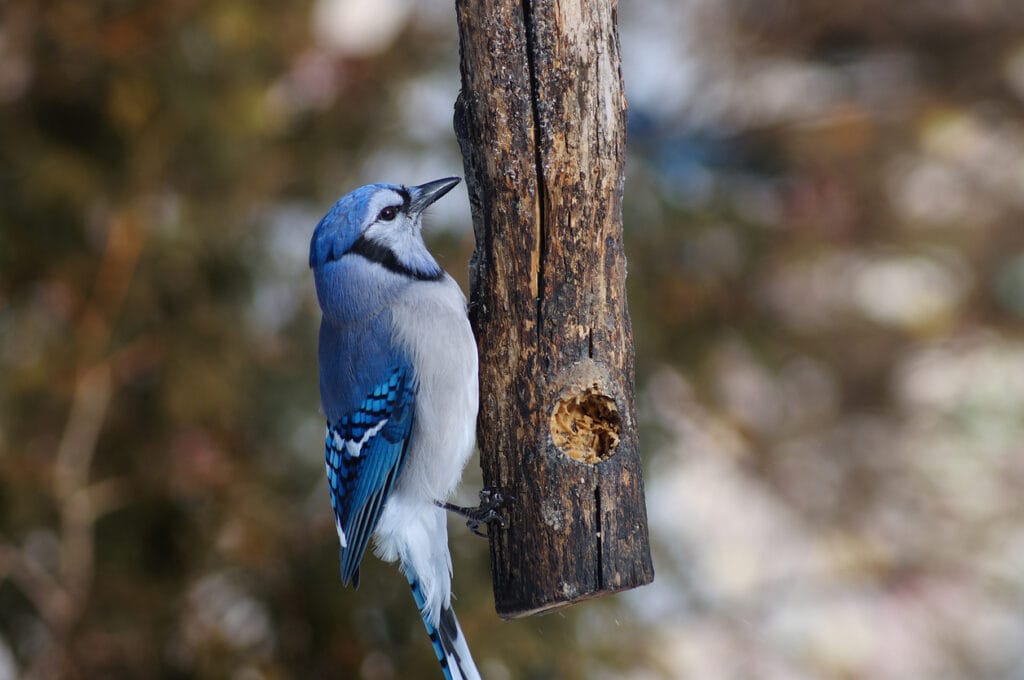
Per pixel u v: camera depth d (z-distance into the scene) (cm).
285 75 1270
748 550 1424
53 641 1087
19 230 1132
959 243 1502
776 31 1538
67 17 1149
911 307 1535
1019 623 1448
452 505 738
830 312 1459
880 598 1435
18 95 1162
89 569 1099
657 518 1238
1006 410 1500
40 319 1146
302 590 1123
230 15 1161
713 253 1354
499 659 1049
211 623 1123
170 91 1142
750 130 1480
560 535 665
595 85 651
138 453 1138
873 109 1559
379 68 1299
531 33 646
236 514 1115
